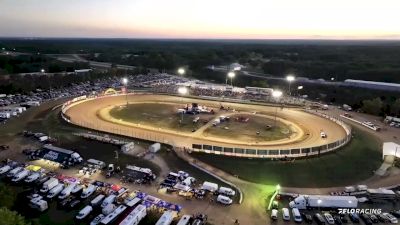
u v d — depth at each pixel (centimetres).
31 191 5575
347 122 10269
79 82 16825
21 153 7150
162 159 6975
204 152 7206
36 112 10650
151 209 5044
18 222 4156
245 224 4781
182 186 5684
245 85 18338
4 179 5966
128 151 7319
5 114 9781
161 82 17425
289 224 4834
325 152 7250
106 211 4919
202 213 5028
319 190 5875
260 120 10056
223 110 11288
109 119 9831
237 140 8156
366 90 16962
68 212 5044
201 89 15062
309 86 18288
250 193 5694
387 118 10469
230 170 6481
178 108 11425
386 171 6706
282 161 6794
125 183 5922
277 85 18700
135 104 11981
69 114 10319
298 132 8912
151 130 8825
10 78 15412
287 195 5659
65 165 6506
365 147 7900
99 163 6556
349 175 6456
